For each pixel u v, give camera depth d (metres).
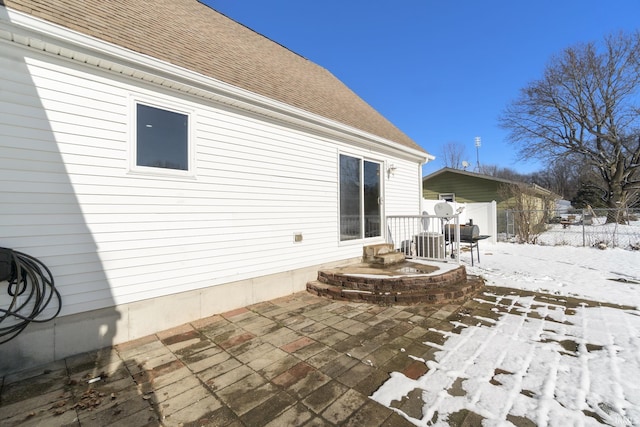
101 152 3.05
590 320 3.62
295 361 2.72
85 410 2.07
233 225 4.18
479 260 7.75
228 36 6.16
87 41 2.80
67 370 2.62
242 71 4.73
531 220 11.62
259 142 4.50
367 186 6.64
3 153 2.55
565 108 19.75
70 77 2.88
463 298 4.57
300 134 5.14
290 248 4.96
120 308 3.18
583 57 18.66
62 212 2.83
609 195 19.86
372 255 6.05
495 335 3.22
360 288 4.71
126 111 3.22
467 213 12.15
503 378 2.37
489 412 1.96
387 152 7.15
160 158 3.48
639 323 3.51
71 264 2.88
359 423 1.89
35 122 2.70
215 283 3.97
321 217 5.52
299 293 5.01
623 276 5.92
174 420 1.95
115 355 2.89
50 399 2.21
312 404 2.09
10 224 2.58
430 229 9.70
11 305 2.52
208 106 3.90
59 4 3.09
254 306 4.32
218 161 4.00
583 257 8.23
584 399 2.08
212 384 2.37
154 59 3.22
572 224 14.64
